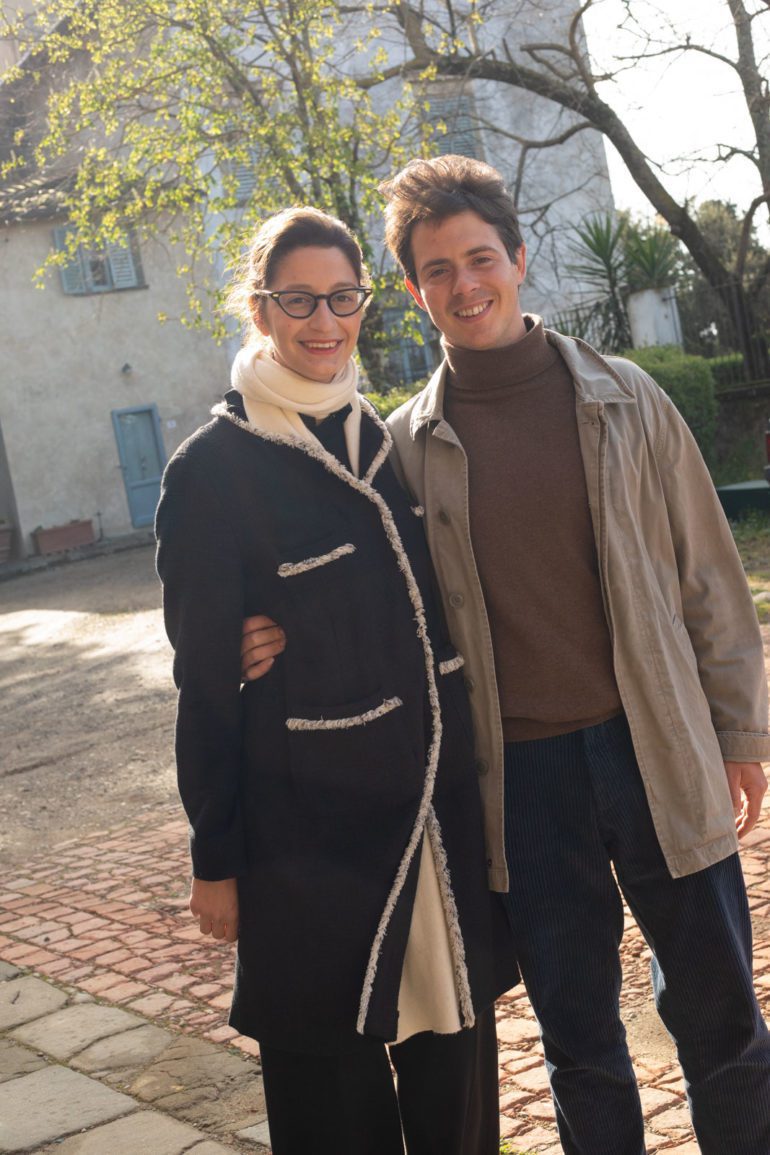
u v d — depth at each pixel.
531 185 19.05
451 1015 2.11
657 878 2.12
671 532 2.21
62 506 22.27
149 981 3.92
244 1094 3.08
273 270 2.11
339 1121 2.13
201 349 22.91
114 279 22.38
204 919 2.12
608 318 16.31
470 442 2.17
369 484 2.15
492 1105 2.31
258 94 13.25
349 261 2.13
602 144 20.16
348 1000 2.06
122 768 7.20
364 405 2.25
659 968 2.17
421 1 14.29
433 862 2.13
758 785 2.22
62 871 5.38
